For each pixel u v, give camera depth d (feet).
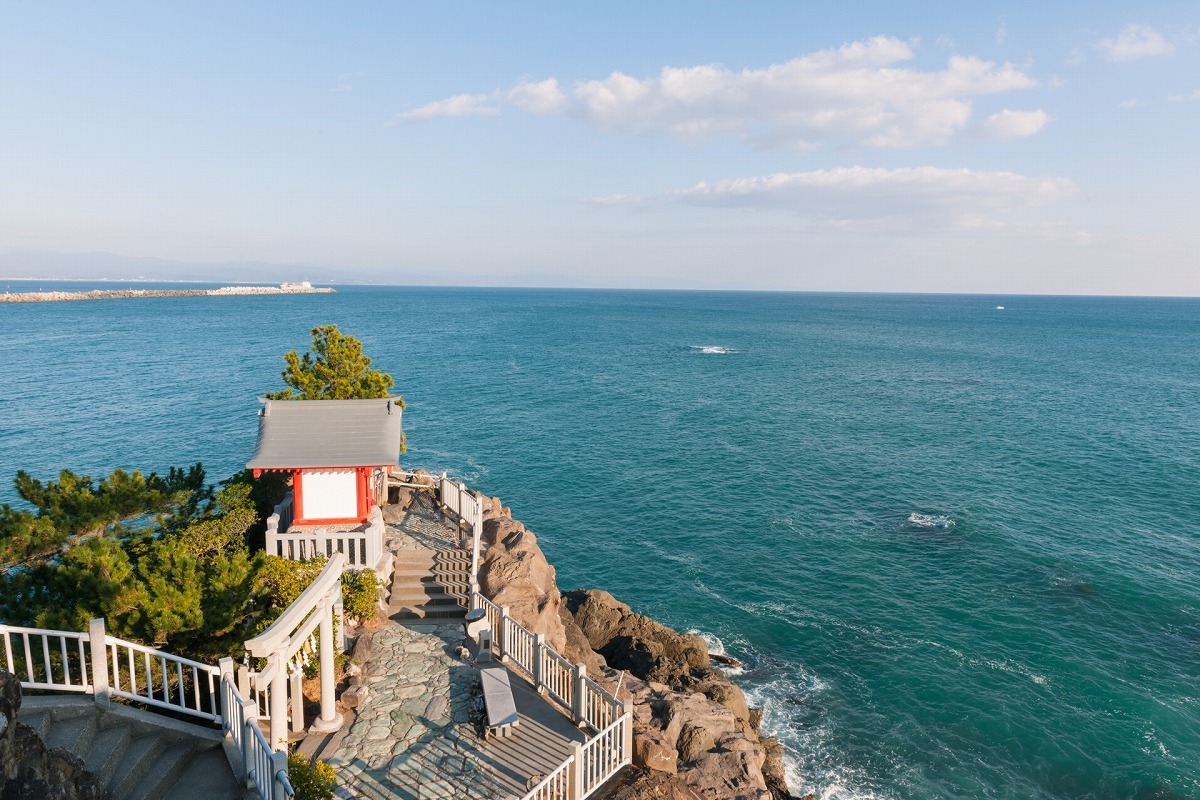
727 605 114.42
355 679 58.90
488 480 174.40
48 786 30.25
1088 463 189.88
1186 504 158.10
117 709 42.01
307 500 80.07
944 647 101.76
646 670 90.58
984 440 215.31
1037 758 80.74
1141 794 75.51
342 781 47.60
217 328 542.57
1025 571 124.47
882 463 190.19
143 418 224.33
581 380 325.01
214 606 55.01
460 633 70.03
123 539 69.36
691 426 233.14
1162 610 111.14
